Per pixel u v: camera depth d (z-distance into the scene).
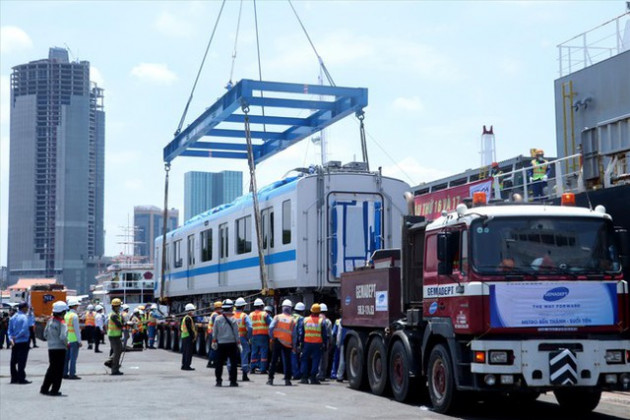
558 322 11.09
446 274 11.64
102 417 11.91
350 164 20.58
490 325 10.95
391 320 14.04
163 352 31.56
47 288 48.53
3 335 34.66
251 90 22.30
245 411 12.41
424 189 28.33
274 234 20.72
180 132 29.11
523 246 11.29
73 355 18.94
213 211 27.84
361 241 19.34
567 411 12.42
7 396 14.96
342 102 23.72
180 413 12.24
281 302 21.02
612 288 11.33
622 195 14.26
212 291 26.34
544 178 19.31
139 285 51.75
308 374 17.48
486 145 31.75
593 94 21.38
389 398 14.19
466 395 11.79
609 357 11.10
